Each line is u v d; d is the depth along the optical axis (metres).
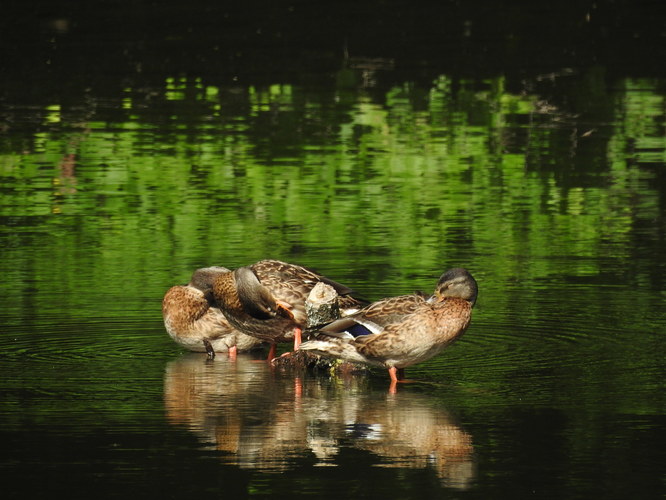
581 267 14.27
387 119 23.28
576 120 23.22
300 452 8.30
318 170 19.67
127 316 12.34
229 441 8.53
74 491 7.56
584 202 17.73
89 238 15.85
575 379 10.11
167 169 19.77
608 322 11.96
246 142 21.58
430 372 10.46
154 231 16.22
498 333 11.62
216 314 11.55
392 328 10.14
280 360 11.02
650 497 7.46
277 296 11.41
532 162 20.19
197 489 7.60
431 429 8.80
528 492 7.55
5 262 14.53
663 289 13.27
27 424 8.88
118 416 9.13
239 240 15.67
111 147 21.19
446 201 17.88
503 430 8.77
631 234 15.98
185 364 10.95
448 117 23.45
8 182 18.94
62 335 11.64
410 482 7.71
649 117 23.44
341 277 13.63
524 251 15.05
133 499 7.43
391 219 16.88
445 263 14.41
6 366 10.57
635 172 19.48
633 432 8.68
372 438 8.61
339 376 10.60
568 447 8.37
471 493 7.52
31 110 24.02
